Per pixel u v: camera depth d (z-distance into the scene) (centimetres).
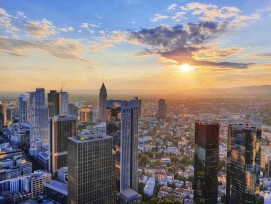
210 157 15300
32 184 19275
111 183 13888
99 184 13312
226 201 15625
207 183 15388
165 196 18725
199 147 15512
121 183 19612
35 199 18262
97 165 13150
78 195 12506
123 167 19750
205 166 15238
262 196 16762
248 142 13888
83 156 12556
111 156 13762
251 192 13988
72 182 12938
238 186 14600
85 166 12669
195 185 15950
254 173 13938
